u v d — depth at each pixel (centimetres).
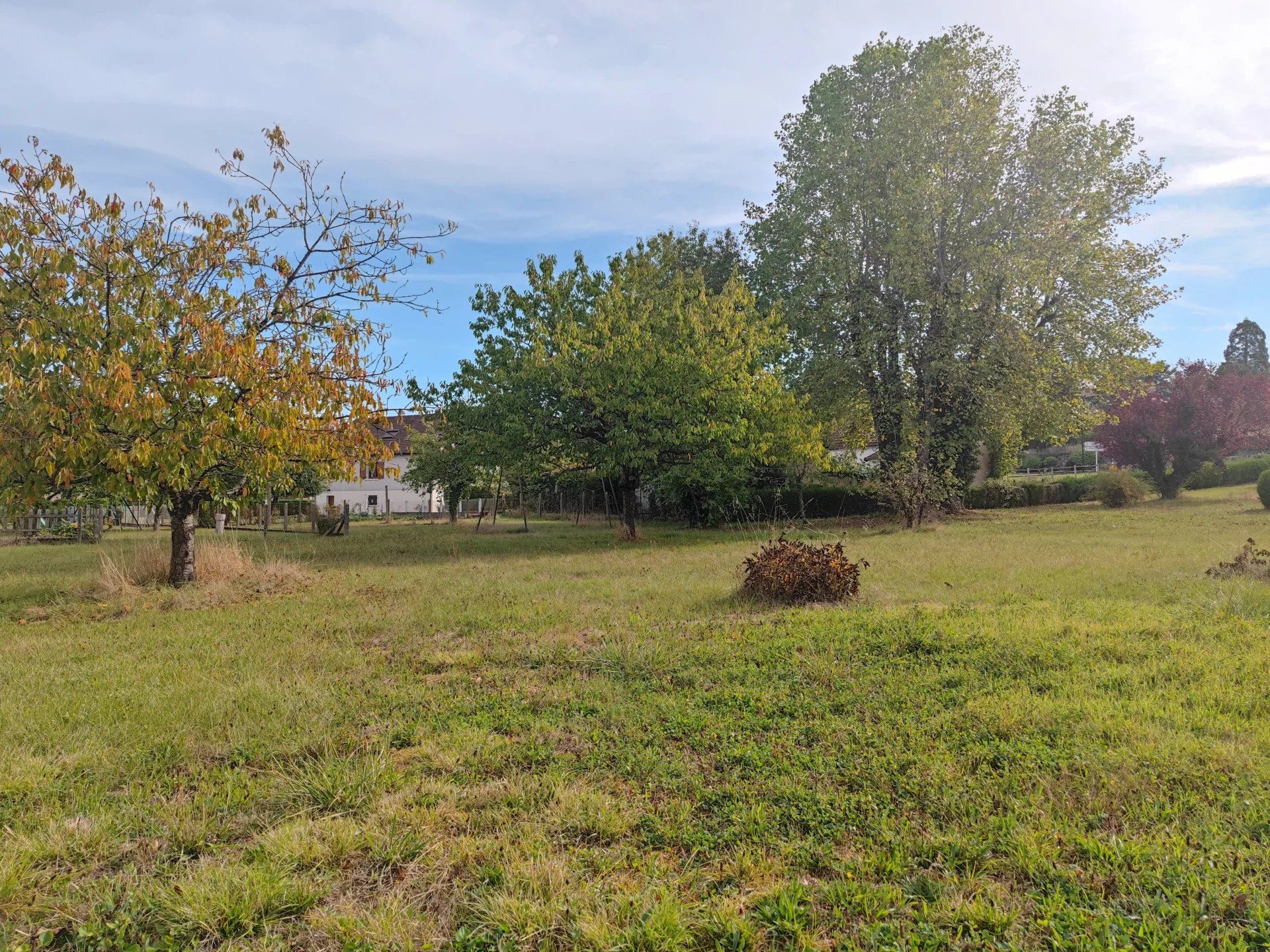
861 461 2972
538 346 1942
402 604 1047
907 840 348
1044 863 323
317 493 3669
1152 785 396
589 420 2036
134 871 338
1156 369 2664
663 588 1128
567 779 429
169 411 996
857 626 784
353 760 457
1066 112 2450
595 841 364
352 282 1196
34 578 1451
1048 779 408
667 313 2080
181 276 1120
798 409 2473
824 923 293
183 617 972
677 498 2798
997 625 763
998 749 451
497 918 297
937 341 2339
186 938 294
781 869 332
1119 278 2514
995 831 355
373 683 634
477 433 2095
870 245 2561
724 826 372
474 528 3044
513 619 909
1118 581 1066
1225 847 331
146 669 684
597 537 2359
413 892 324
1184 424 3105
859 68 2541
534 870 329
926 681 594
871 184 2420
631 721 525
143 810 398
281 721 530
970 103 2361
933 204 2303
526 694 595
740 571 1323
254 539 2458
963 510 3028
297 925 302
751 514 2947
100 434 985
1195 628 734
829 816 377
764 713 536
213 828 381
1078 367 2506
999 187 2419
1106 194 2466
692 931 288
